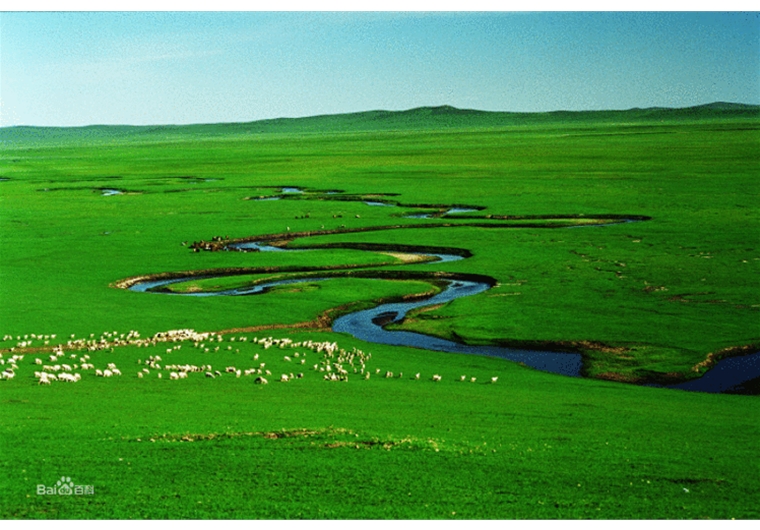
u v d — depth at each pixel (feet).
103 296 267.18
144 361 180.75
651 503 102.89
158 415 134.62
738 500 104.83
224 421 131.75
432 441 123.85
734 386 179.73
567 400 154.81
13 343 200.23
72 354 185.16
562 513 100.83
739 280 285.84
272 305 255.91
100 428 126.93
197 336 211.00
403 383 166.91
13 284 287.28
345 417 135.74
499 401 151.74
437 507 100.73
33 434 123.24
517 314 243.60
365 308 258.98
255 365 180.65
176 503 101.60
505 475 111.65
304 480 108.17
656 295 266.57
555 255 341.21
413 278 306.96
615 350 206.59
